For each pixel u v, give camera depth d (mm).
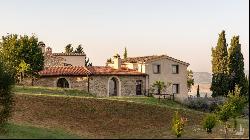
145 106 54500
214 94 84188
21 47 66438
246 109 39000
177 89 81125
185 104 71188
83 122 45719
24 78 69125
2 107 36062
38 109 47219
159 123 49125
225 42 84500
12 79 35438
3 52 66250
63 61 87875
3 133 32906
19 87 60875
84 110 49719
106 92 75250
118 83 76250
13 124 37969
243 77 82750
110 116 49219
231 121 49062
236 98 39719
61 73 72938
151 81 78688
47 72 72688
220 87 83562
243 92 78250
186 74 81938
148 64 78500
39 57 68188
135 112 51906
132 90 77000
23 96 50500
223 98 70750
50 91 61750
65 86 75000
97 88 74688
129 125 46844
